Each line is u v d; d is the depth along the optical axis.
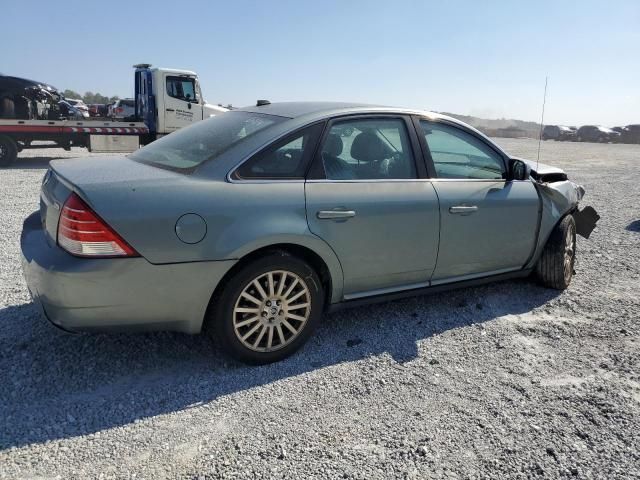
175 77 15.68
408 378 3.22
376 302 3.73
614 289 4.91
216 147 3.32
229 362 3.34
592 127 48.59
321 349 3.55
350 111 3.61
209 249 2.95
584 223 5.04
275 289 3.24
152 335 3.64
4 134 13.71
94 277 2.74
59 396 2.91
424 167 3.83
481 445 2.60
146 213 2.81
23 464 2.37
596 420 2.82
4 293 4.24
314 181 3.34
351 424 2.74
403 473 2.38
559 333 3.93
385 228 3.54
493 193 4.12
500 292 4.71
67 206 2.80
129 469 2.37
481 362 3.45
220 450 2.51
